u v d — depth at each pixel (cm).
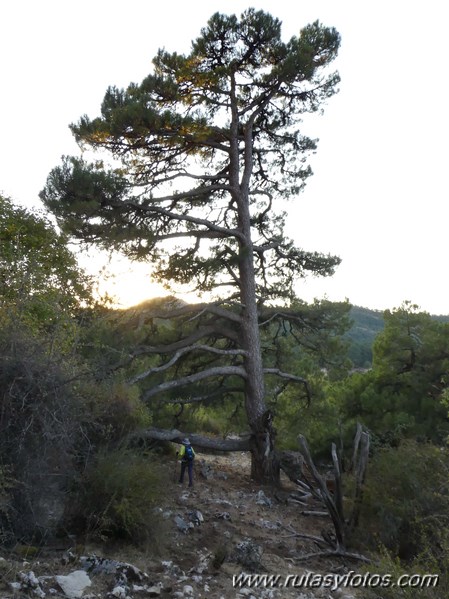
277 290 2412
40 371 897
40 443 898
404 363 2559
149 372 1888
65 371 977
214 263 2091
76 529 1009
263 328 2403
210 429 3141
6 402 866
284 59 2148
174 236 2020
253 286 2206
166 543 1062
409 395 2466
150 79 2070
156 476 1094
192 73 2112
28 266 1294
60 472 959
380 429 2344
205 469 2025
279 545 1261
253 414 2117
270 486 1958
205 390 2320
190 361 2330
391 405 2425
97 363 1273
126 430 1349
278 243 2314
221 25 2109
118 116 1930
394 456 1320
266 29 2122
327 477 1986
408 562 1122
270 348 2480
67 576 787
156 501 1080
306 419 2430
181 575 930
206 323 2270
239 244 2230
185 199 2217
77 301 1411
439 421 2323
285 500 1797
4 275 1256
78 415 996
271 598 885
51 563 841
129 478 1040
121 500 1002
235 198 2236
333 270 2389
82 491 1019
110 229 1855
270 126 2378
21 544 888
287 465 2044
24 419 877
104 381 1280
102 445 1178
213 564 991
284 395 2477
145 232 1892
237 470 2291
